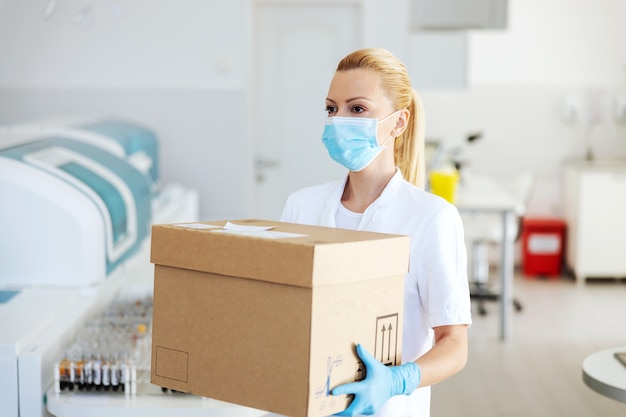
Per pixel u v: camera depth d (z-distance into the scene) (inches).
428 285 66.5
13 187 102.2
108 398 80.5
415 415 70.2
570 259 272.2
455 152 241.3
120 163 135.0
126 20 209.3
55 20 208.5
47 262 103.4
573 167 267.1
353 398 57.5
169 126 211.9
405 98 69.5
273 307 55.7
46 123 157.8
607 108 276.2
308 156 230.4
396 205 69.1
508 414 156.2
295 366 54.8
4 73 210.2
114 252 111.7
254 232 59.1
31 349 81.7
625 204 259.9
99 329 94.3
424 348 68.9
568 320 222.4
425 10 205.5
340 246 55.0
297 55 227.3
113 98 211.2
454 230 67.6
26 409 80.2
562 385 172.2
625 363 97.9
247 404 57.2
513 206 198.1
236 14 208.7
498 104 278.2
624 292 254.2
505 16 204.7
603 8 274.4
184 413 78.4
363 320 57.9
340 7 225.8
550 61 276.2
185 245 59.4
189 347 60.0
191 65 210.5
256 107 228.4
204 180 213.2
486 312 232.5
